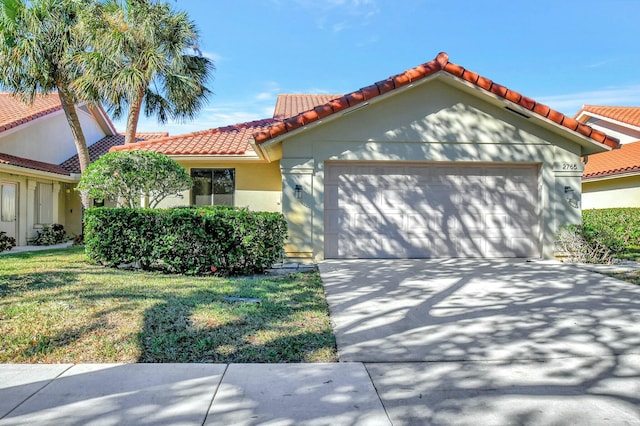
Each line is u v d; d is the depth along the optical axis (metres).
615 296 6.83
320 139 10.47
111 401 3.25
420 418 3.07
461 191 11.08
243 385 3.56
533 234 11.17
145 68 14.95
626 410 3.21
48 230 16.88
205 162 13.02
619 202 16.86
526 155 10.87
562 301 6.52
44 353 4.14
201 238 8.20
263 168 13.20
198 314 5.31
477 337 4.89
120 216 8.78
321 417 3.07
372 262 10.23
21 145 15.84
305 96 19.38
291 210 10.38
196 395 3.37
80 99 15.48
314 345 4.54
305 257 10.36
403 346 4.59
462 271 9.01
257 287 7.07
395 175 10.93
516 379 3.78
